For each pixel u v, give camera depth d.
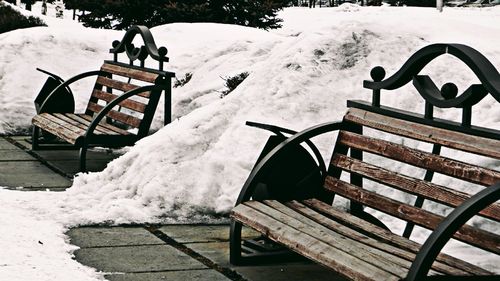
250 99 7.68
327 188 5.68
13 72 11.71
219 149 7.11
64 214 6.51
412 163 4.96
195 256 5.71
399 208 4.92
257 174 5.57
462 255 5.88
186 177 6.89
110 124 9.53
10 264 5.12
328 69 7.98
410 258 4.44
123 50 9.66
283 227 5.02
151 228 6.43
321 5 47.81
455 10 28.72
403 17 9.12
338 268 4.38
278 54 8.48
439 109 7.25
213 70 11.52
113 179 7.16
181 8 19.34
